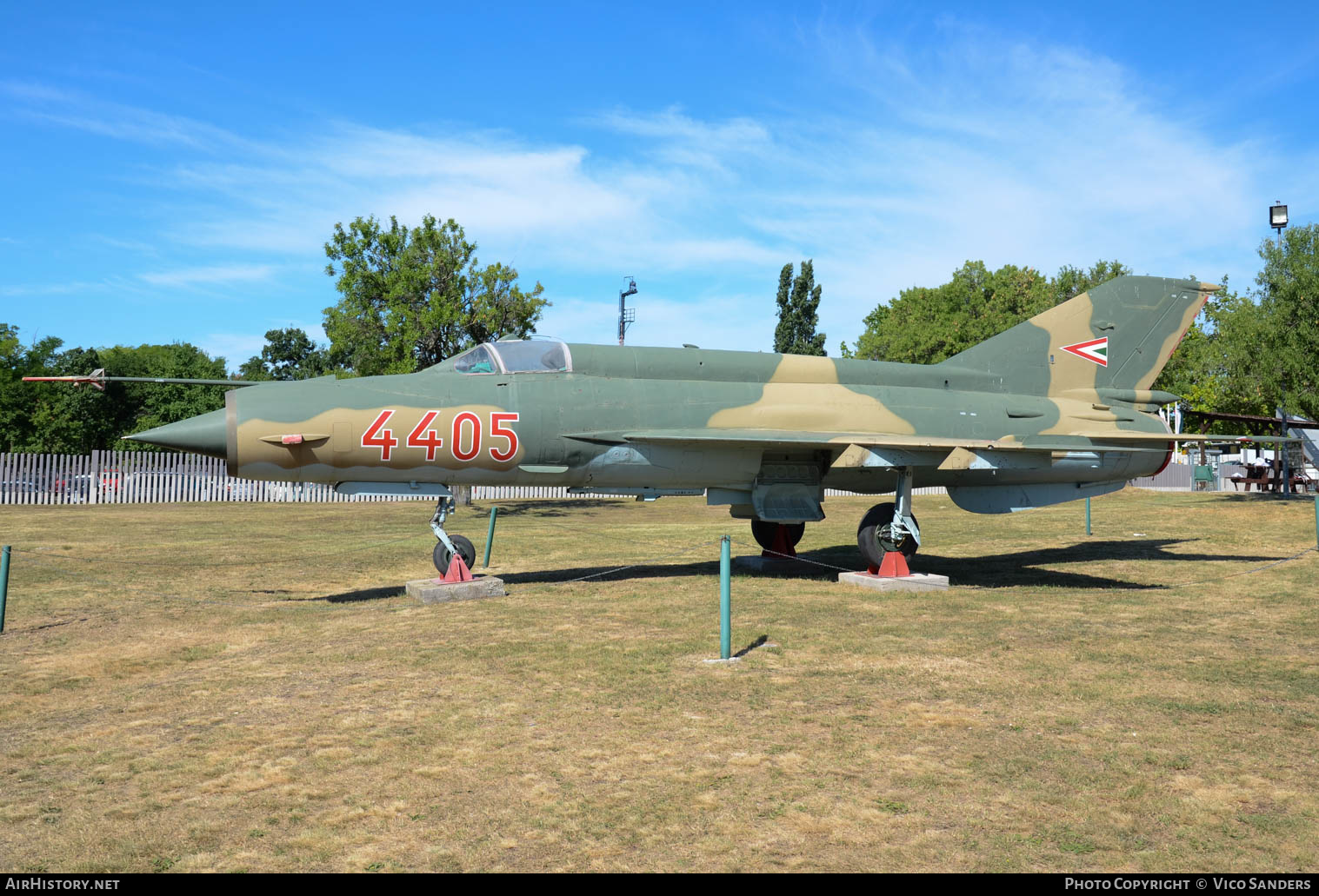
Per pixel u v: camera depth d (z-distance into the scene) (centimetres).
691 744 590
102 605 1127
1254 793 505
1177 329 1656
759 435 1219
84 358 5181
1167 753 568
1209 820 471
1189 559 1578
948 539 1938
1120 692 706
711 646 866
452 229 2748
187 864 428
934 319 6894
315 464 1119
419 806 495
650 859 430
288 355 7638
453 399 1179
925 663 799
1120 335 1622
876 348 7006
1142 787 513
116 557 1605
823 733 611
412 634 937
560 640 896
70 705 696
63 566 1490
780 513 1328
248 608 1101
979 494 1490
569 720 641
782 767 548
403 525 2288
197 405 5441
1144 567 1469
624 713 655
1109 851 437
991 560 1594
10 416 5150
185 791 519
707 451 1279
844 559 1606
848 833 457
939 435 1413
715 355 1373
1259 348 2425
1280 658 820
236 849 444
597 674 763
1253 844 444
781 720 639
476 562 1540
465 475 1195
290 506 2998
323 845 448
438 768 550
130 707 689
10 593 1220
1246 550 1694
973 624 977
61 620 1034
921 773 537
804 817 476
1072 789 512
